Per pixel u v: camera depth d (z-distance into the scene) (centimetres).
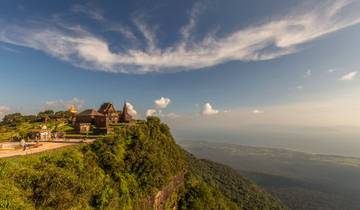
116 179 4634
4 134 7006
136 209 4819
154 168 5969
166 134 8856
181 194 7750
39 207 2841
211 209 8050
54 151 4241
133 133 6612
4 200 2467
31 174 2997
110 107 9675
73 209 3269
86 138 6262
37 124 8600
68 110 11806
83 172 3941
